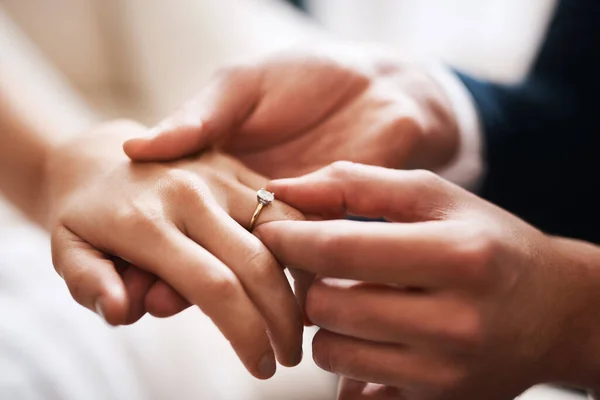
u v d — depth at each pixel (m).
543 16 0.65
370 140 0.41
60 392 0.42
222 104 0.41
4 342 0.43
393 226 0.32
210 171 0.38
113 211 0.35
